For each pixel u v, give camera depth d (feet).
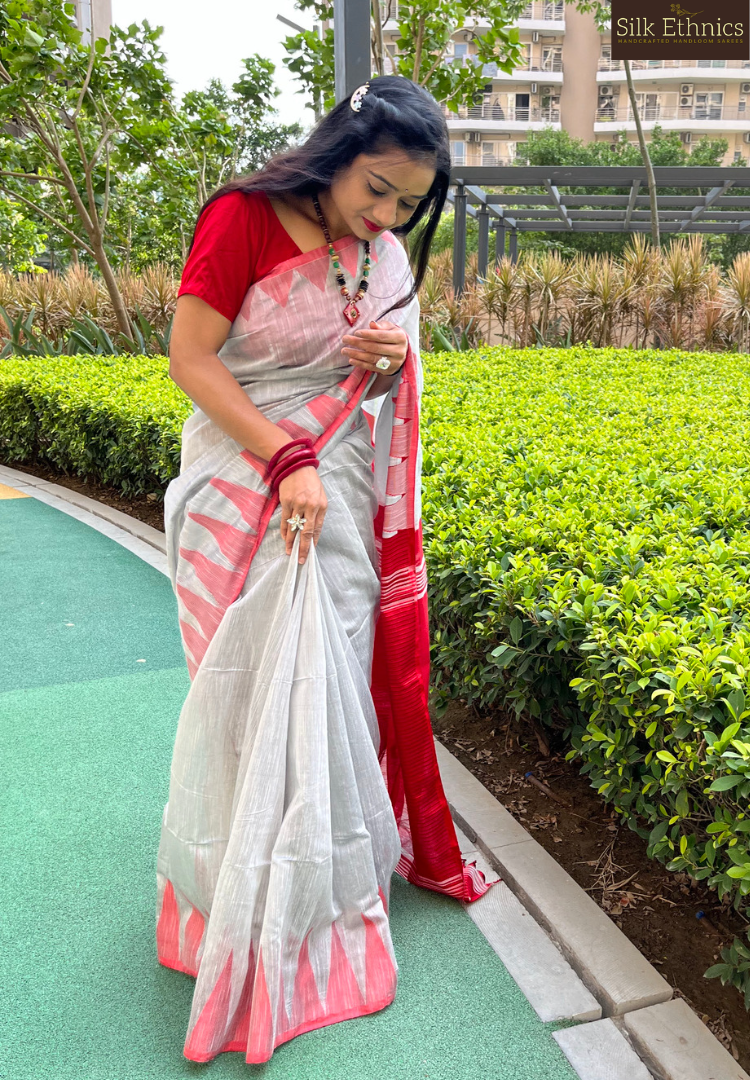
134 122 36.01
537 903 7.06
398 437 6.34
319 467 5.93
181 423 16.89
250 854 5.56
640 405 16.56
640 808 6.92
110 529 18.63
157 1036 5.85
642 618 7.07
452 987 6.30
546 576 7.98
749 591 7.32
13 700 10.69
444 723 10.25
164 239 56.08
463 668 9.15
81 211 36.01
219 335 5.61
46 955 6.56
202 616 5.95
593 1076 5.59
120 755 9.39
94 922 6.91
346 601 6.12
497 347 30.96
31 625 13.21
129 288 41.32
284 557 5.78
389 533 6.48
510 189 89.20
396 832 6.59
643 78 141.38
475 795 8.60
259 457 5.74
